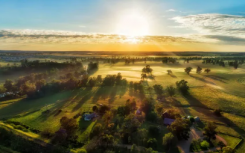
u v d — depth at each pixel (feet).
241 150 185.37
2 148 196.95
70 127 212.23
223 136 211.41
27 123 243.60
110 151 171.63
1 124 234.79
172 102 321.11
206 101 323.16
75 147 193.36
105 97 351.46
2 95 362.12
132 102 284.82
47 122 246.47
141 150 174.09
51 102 328.70
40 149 191.31
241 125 235.20
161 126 231.91
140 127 225.56
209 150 185.26
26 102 333.01
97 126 206.08
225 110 283.38
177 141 197.98
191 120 244.42
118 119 234.38
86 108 295.28
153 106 273.75
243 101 321.52
